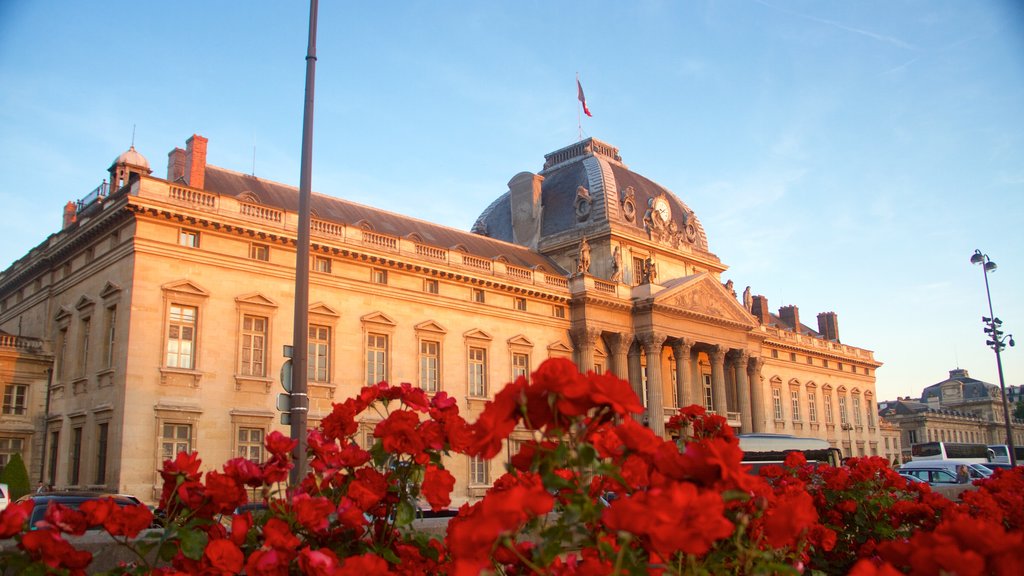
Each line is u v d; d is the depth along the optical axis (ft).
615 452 21.85
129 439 135.13
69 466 148.77
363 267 176.14
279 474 26.32
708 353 251.19
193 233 150.51
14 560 23.09
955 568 16.53
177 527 24.49
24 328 180.86
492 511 16.01
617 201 248.52
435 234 219.61
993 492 48.14
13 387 158.81
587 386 17.99
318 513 24.31
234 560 23.22
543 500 16.01
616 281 228.84
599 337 223.71
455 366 189.06
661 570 19.02
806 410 325.83
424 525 46.03
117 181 193.98
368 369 172.96
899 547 20.49
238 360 151.53
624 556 18.43
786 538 19.51
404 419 26.94
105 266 150.92
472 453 19.35
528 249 251.39
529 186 262.47
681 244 266.77
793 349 323.78
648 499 16.63
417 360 181.57
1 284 193.06
